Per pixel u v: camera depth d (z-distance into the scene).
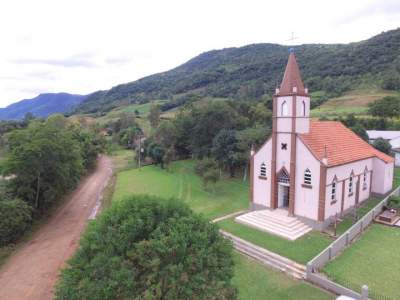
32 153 36.00
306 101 30.34
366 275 20.67
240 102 70.88
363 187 35.34
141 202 16.38
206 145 60.09
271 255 24.17
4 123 109.69
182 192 45.69
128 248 14.19
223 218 33.25
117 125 118.31
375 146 50.75
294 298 19.02
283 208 32.66
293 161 29.70
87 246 14.93
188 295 13.41
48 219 39.31
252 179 34.53
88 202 45.84
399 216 30.70
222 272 14.77
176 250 13.87
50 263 27.39
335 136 34.28
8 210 31.58
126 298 13.02
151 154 67.88
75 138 68.06
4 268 26.84
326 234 27.52
